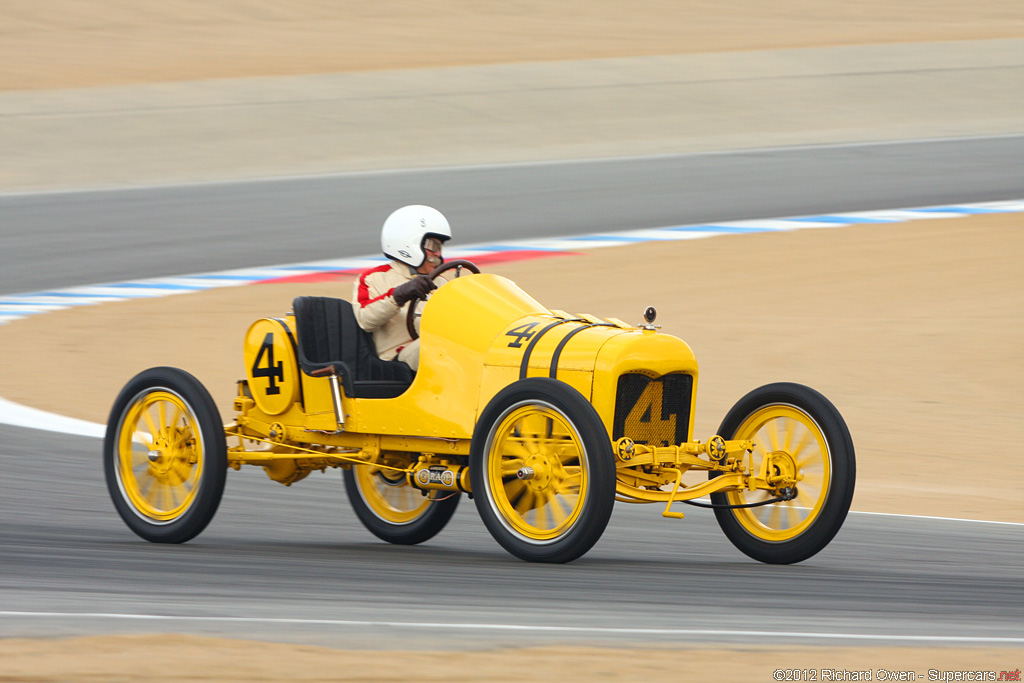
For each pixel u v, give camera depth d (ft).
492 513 66.74
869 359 161.07
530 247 229.25
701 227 246.47
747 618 54.08
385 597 57.06
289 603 54.90
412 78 437.17
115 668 40.47
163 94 408.67
